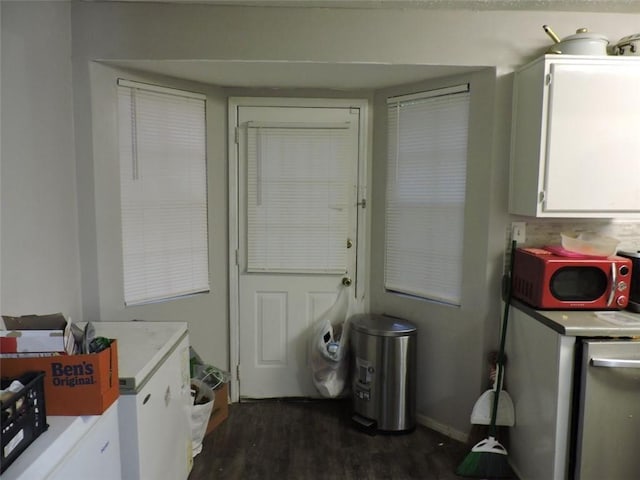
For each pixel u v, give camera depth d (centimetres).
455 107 251
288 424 275
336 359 277
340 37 227
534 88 212
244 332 299
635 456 184
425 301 271
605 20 230
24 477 99
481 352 245
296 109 286
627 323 188
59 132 209
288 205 291
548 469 195
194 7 222
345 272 297
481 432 242
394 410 262
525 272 220
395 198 283
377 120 287
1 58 165
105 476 135
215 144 282
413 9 227
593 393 181
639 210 211
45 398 122
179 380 197
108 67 229
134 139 244
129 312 248
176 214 266
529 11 227
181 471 201
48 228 198
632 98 205
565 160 207
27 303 181
